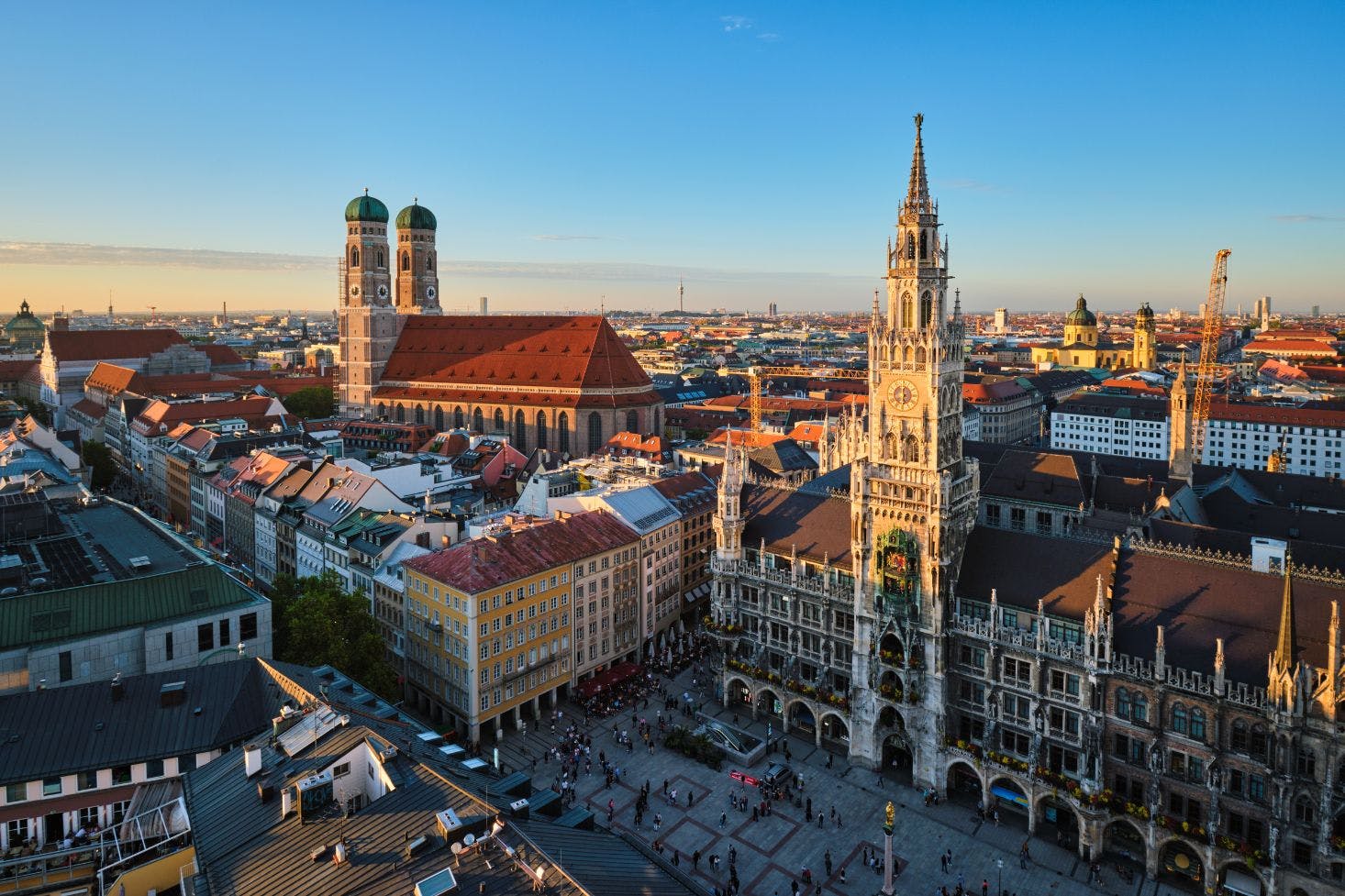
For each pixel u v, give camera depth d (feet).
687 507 521.24
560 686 424.46
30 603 313.12
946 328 337.11
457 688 386.93
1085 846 304.71
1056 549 338.95
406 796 197.06
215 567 351.25
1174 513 458.50
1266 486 558.56
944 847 314.14
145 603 328.49
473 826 180.86
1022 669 323.98
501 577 392.27
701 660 470.39
